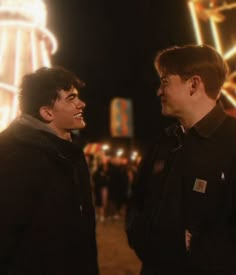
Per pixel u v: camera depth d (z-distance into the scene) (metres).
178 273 2.12
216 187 2.05
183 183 2.15
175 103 2.22
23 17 12.68
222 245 2.03
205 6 8.28
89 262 2.39
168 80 2.23
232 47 7.79
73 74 2.55
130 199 2.56
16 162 2.21
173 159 2.25
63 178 2.31
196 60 2.18
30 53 12.41
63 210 2.27
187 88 2.20
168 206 2.16
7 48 12.19
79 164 2.50
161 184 2.26
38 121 2.43
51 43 13.48
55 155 2.29
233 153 2.05
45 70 2.49
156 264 2.21
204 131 2.14
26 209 2.18
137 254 2.34
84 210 2.44
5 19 12.47
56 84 2.44
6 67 11.78
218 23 8.10
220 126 2.15
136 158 18.53
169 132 2.38
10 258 2.17
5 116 10.77
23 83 2.47
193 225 2.08
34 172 2.21
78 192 2.39
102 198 13.55
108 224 13.03
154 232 2.20
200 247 2.05
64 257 2.25
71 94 2.48
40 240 2.21
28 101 2.44
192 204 2.09
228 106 7.32
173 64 2.21
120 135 28.77
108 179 13.75
